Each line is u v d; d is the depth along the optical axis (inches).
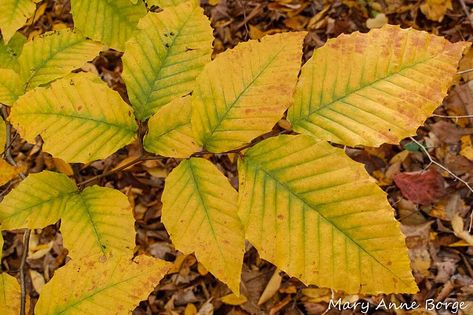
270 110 12.9
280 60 13.0
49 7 47.5
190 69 14.7
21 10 17.3
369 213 11.8
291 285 36.3
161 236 40.5
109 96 14.2
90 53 18.4
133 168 42.1
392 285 11.4
